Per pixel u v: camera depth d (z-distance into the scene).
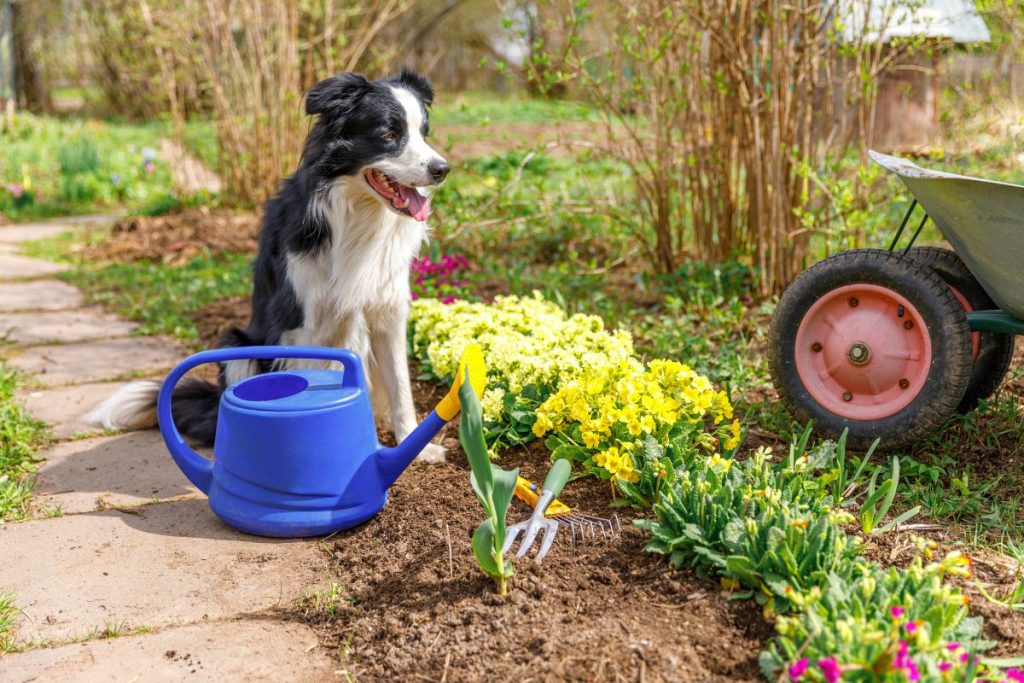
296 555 2.82
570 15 5.16
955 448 3.34
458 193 6.46
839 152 5.47
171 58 10.85
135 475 3.48
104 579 2.69
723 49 5.00
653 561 2.53
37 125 15.48
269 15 9.14
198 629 2.44
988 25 5.63
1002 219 2.72
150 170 11.88
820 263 3.35
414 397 4.23
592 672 2.08
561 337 3.96
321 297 3.49
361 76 3.46
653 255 6.06
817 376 3.40
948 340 3.07
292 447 2.81
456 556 2.65
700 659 2.11
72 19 18.42
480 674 2.14
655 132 5.67
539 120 14.78
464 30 21.88
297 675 2.24
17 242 8.70
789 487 2.62
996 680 2.01
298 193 3.54
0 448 3.58
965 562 2.17
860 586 2.12
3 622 2.44
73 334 5.53
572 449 3.11
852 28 5.05
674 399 3.10
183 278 6.94
